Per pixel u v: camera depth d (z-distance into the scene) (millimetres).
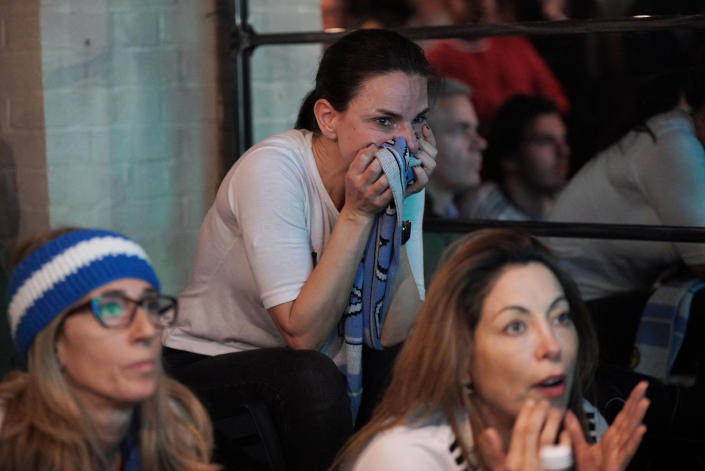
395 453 4059
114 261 3812
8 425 3781
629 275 7695
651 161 7621
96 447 3807
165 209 8758
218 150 9047
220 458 5250
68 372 3814
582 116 8078
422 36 7605
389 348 6090
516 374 3977
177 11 8641
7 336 7699
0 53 7820
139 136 8484
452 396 4145
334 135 5672
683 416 6145
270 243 5484
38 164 7863
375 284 5727
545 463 3744
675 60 7668
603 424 4680
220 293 5895
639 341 7211
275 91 9305
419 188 5754
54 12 7785
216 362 5547
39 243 3873
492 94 8438
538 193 8344
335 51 5676
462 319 4094
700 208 7473
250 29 8570
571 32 7074
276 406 5285
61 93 7895
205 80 8906
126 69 8336
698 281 7242
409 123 5617
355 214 5461
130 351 3768
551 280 4074
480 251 4117
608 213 7891
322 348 5895
